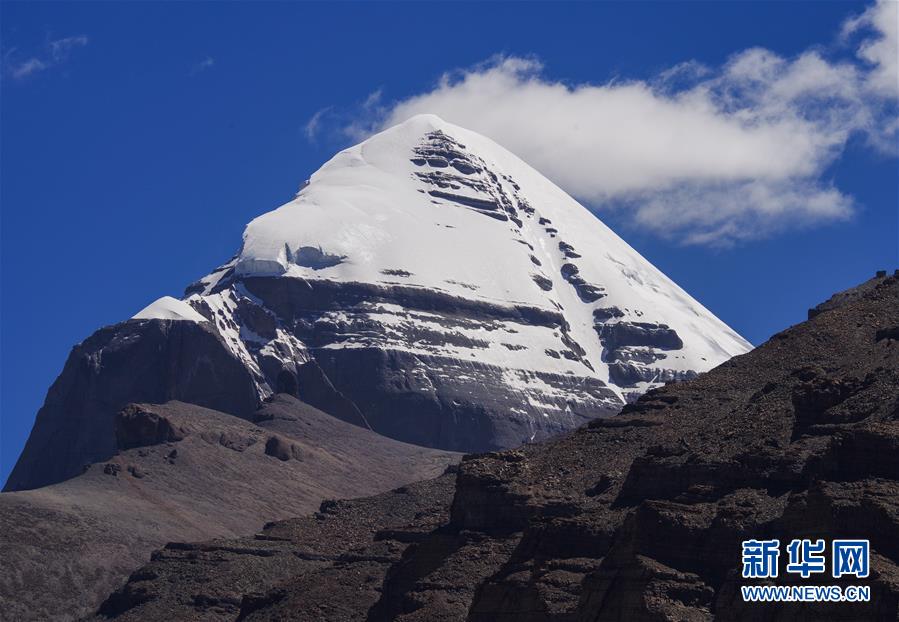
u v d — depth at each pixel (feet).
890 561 606.96
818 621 597.93
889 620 584.81
